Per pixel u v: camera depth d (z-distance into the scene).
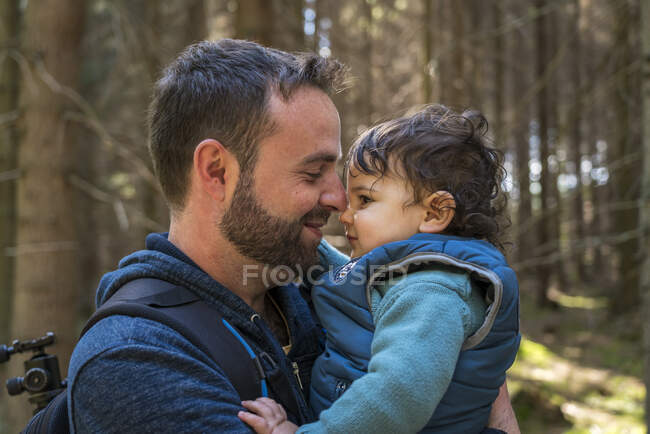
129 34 5.07
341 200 1.24
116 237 10.80
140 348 0.96
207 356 1.04
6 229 5.63
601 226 12.33
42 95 3.71
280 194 1.16
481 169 1.30
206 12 7.77
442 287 1.09
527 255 11.23
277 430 0.99
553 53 11.16
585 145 12.34
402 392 0.98
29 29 3.76
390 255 1.21
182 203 1.22
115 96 7.39
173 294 1.10
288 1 5.49
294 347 1.26
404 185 1.27
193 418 0.94
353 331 1.20
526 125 10.23
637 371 7.43
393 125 1.34
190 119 1.17
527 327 10.79
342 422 1.00
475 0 10.18
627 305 9.97
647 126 2.94
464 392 1.09
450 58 8.04
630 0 5.12
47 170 3.72
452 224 1.27
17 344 1.38
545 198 10.18
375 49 9.84
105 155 9.60
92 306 10.02
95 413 0.95
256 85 1.14
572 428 5.84
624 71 4.84
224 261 1.20
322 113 1.19
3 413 4.22
